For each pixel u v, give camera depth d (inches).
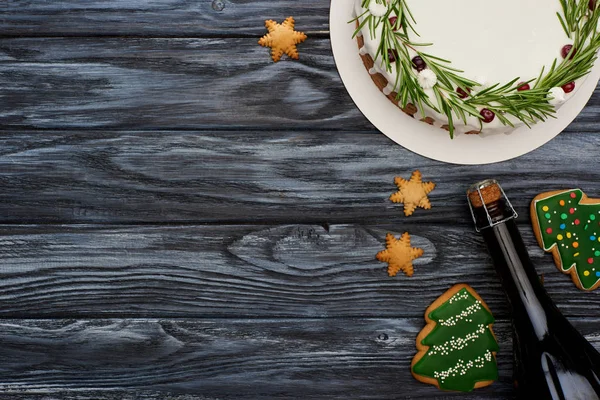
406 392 31.5
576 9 28.0
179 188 31.4
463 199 31.4
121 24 31.1
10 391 31.3
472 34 28.3
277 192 31.5
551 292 31.4
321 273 31.6
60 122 31.2
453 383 30.9
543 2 28.3
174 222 31.5
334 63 31.2
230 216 31.5
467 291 31.0
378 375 31.5
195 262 31.6
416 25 28.3
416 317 31.6
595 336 31.5
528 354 29.7
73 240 31.4
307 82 31.3
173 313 31.6
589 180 31.5
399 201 31.2
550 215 30.8
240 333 31.6
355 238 31.5
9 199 31.2
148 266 31.5
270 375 31.6
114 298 31.5
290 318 31.6
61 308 31.4
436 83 27.8
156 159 31.4
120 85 31.2
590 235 30.9
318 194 31.5
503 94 28.0
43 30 31.1
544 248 31.0
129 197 31.4
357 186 31.5
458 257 31.5
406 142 31.0
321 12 31.1
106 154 31.3
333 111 31.3
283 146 31.4
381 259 31.3
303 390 31.6
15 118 31.1
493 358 30.9
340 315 31.6
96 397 31.4
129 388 31.4
